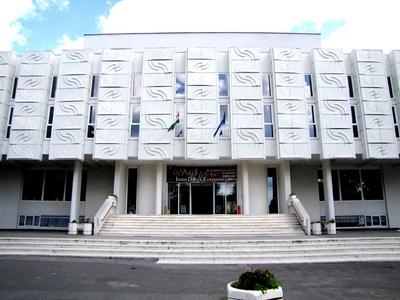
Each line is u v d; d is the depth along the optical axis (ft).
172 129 68.39
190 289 28.12
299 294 26.94
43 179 81.76
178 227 61.36
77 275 32.76
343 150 68.33
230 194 77.87
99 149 67.97
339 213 80.07
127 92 70.44
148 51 72.43
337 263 40.68
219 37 82.07
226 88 72.59
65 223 79.56
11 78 73.92
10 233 63.05
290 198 69.36
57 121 69.26
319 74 71.46
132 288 28.19
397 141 70.90
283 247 45.75
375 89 71.46
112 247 46.14
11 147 68.90
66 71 71.41
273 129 70.38
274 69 71.31
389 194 80.33
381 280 31.94
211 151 68.18
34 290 27.12
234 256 41.98
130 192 77.61
